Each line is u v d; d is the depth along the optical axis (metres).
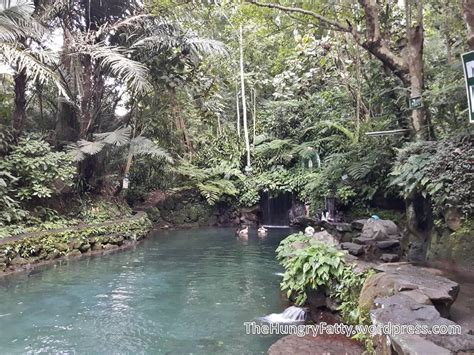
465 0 3.72
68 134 10.11
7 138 8.00
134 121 11.32
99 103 10.21
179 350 3.56
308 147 11.99
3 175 7.54
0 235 6.79
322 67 11.17
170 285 5.83
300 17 7.63
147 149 10.10
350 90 9.14
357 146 8.52
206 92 12.31
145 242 10.14
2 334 3.94
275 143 13.55
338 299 4.07
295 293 4.84
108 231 9.13
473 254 4.19
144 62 10.27
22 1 7.72
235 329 4.08
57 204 9.15
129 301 5.06
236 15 9.20
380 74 7.72
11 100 9.66
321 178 9.39
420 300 2.71
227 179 14.50
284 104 13.57
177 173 13.66
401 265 4.15
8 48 6.86
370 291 3.30
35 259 7.04
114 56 8.71
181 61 10.80
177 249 9.05
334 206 9.45
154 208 13.56
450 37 7.04
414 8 7.52
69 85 9.66
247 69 16.41
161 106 11.28
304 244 5.76
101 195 10.71
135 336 3.90
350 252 5.24
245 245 9.63
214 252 8.66
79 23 10.28
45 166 7.86
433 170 4.72
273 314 4.54
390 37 7.71
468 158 4.38
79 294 5.35
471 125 4.84
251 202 13.96
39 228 7.72
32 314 4.54
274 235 11.40
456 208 4.50
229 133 16.17
